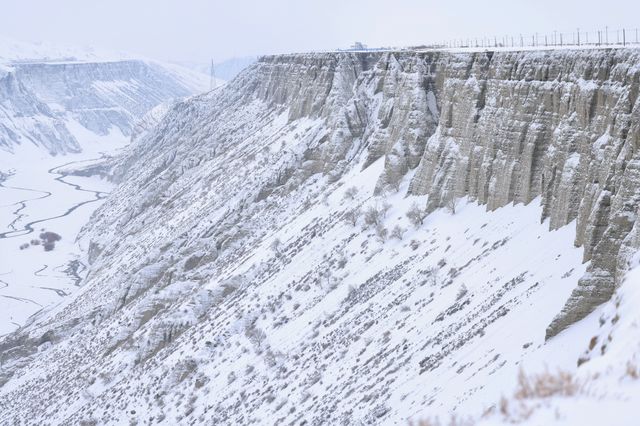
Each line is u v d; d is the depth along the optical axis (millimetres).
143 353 110188
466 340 58531
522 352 49906
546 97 74188
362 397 62688
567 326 48875
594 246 54562
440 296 72062
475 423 18234
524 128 77188
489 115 85000
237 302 108375
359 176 122500
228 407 81875
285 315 95938
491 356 52625
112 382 107938
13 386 130875
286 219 132375
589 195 58719
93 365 118125
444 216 89562
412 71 113562
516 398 18844
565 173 65125
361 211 106938
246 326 99875
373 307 81500
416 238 89750
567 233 63188
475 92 90500
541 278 59375
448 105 97062
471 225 81875
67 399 110250
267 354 87812
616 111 58375
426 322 68562
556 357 45344
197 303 114312
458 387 51406
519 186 76938
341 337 79812
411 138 108875
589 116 64125
